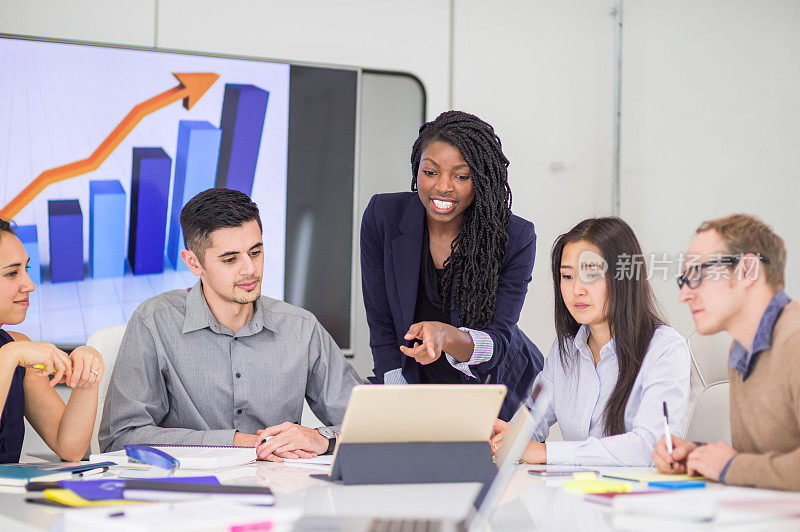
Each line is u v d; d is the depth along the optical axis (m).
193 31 3.13
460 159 2.04
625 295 1.89
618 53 3.53
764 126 2.37
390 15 3.36
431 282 2.22
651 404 1.76
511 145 3.50
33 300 2.90
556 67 3.54
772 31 2.36
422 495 1.22
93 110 2.96
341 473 1.34
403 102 3.34
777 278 1.45
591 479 1.39
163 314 1.98
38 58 2.91
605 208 3.55
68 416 1.75
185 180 3.06
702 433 1.89
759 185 2.37
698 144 2.79
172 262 3.04
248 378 1.99
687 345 1.86
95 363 1.67
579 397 1.97
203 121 3.07
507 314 2.19
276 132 3.15
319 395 2.10
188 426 1.97
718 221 1.54
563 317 2.00
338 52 3.30
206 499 1.15
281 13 3.23
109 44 2.97
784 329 1.40
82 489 1.22
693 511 1.02
